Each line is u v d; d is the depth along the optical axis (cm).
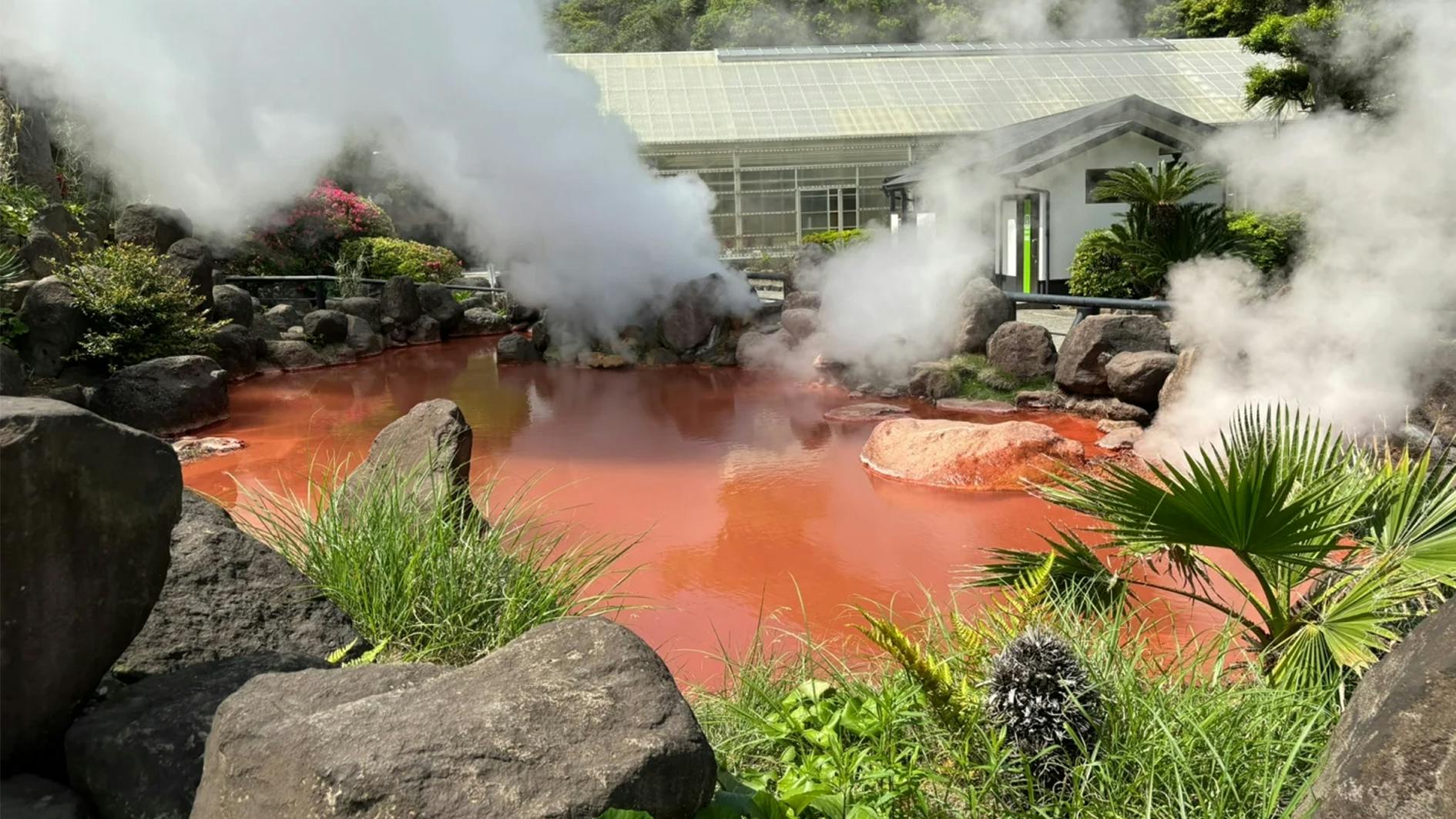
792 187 2500
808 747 284
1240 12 2048
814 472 710
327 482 505
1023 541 546
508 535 459
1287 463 329
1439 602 300
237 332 1194
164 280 1046
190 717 208
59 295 955
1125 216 1418
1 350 731
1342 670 284
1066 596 329
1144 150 1627
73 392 847
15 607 187
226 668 232
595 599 371
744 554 543
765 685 320
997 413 898
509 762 183
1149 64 2598
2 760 195
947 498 632
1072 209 1641
